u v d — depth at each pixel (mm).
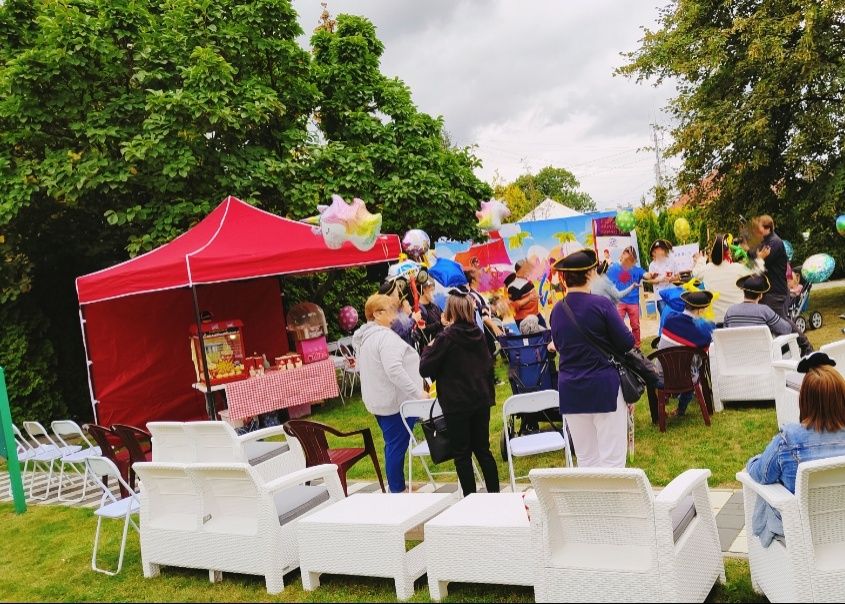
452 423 5152
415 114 14898
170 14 12711
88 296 9688
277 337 13117
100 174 11359
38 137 11930
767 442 6387
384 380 5824
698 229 21438
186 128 11508
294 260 9883
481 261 15086
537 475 3502
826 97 15664
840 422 3229
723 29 16344
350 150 13469
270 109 12180
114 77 12070
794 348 7930
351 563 4336
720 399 7844
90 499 8195
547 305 15016
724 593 3695
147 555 5172
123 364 11758
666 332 7816
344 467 6059
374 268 16766
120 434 7234
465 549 3979
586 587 3473
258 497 4578
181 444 5996
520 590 4109
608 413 4496
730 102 16406
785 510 3133
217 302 12586
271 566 4535
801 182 16734
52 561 5945
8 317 13070
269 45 12977
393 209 13664
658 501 3324
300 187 12539
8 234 12727
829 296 19031
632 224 12750
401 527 4176
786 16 15086
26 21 12930
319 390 10578
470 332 5129
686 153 17531
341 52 14750
